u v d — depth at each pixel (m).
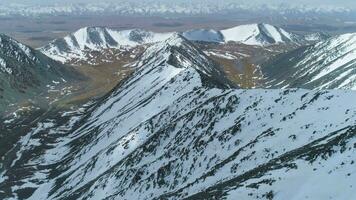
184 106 162.25
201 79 191.62
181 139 134.50
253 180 81.25
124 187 127.75
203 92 163.50
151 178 122.38
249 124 120.69
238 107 132.25
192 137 131.62
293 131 103.56
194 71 199.88
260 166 93.00
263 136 109.50
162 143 140.50
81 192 142.50
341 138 78.12
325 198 66.31
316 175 72.56
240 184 82.75
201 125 135.00
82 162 180.00
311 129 100.56
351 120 94.69
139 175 127.56
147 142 144.50
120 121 197.75
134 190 123.00
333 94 111.00
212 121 133.25
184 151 126.31
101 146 184.38
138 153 141.75
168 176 120.00
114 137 184.12
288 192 72.44
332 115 101.81
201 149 122.69
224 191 83.12
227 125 126.69
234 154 110.06
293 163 79.50
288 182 74.56
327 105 107.50
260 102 127.62
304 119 106.81
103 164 157.00
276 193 73.44
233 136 119.81
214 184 98.44
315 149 81.38
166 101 190.00
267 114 120.19
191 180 112.31
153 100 198.00
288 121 110.62
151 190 119.12
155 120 164.38
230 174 100.75
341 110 102.06
